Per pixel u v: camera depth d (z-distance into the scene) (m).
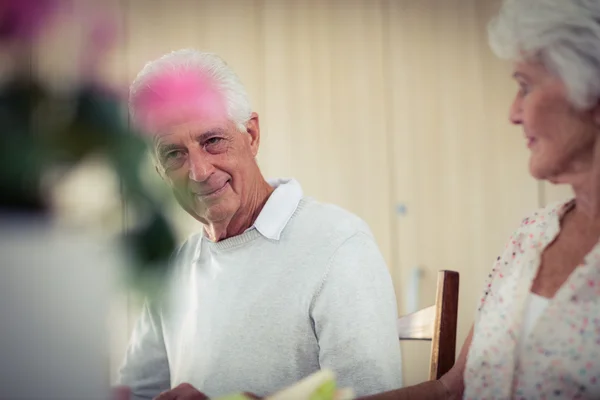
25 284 0.66
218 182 1.47
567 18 1.00
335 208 1.54
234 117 1.47
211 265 1.56
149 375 1.66
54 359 0.67
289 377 1.44
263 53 2.94
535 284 1.11
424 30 3.07
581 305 1.03
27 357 0.66
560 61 1.00
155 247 0.69
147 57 2.73
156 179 0.71
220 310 1.50
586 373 1.00
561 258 1.10
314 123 2.99
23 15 0.64
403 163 3.05
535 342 1.06
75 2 0.67
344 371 1.36
